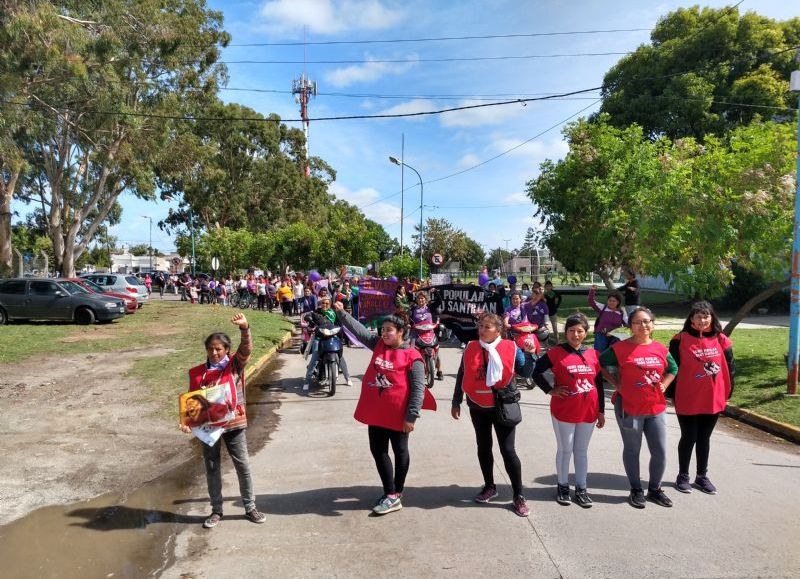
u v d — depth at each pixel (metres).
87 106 21.38
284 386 10.13
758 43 27.66
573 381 4.75
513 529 4.36
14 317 18.12
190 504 4.89
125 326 17.88
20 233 68.56
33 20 17.08
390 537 4.23
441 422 7.63
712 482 5.45
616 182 15.11
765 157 10.40
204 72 32.53
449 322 14.70
